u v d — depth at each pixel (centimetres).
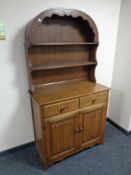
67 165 175
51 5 167
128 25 201
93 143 198
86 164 176
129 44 203
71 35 188
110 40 220
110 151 196
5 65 162
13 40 158
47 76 186
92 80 209
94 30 177
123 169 170
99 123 193
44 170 169
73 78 206
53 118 154
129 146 205
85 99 169
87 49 203
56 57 185
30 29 144
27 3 155
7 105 176
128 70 209
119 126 240
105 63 229
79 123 174
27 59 156
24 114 190
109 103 256
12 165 176
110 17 208
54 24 173
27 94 183
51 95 163
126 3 198
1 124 179
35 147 205
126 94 219
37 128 178
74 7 180
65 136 169
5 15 148
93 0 189
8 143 191
